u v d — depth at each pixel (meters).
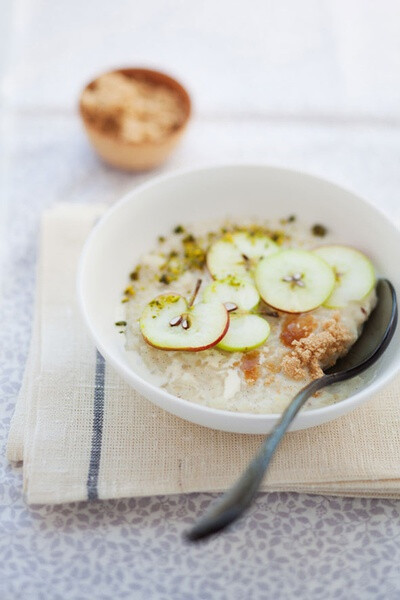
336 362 0.43
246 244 0.48
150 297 0.46
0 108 0.58
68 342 0.45
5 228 0.52
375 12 0.66
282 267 0.46
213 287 0.45
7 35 0.63
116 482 0.41
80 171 0.56
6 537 0.40
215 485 0.41
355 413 0.43
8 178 0.55
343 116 0.59
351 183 0.56
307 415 0.38
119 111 0.54
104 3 0.65
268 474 0.41
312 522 0.41
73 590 0.39
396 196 0.55
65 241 0.50
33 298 0.49
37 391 0.44
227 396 0.41
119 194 0.55
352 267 0.46
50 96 0.59
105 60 0.62
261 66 0.62
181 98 0.56
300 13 0.66
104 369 0.44
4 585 0.39
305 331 0.43
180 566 0.40
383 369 0.42
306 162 0.57
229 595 0.39
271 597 0.39
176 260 0.48
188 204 0.49
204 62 0.63
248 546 0.40
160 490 0.41
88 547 0.40
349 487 0.41
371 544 0.40
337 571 0.40
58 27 0.64
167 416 0.43
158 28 0.65
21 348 0.47
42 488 0.41
